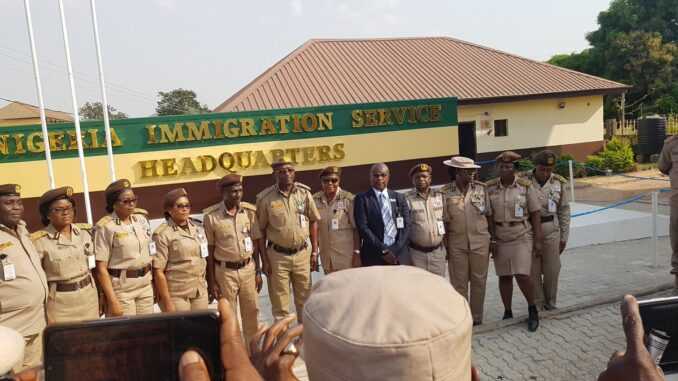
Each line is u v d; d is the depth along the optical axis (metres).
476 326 5.39
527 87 19.89
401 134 11.59
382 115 11.43
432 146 11.81
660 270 7.15
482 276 5.42
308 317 0.78
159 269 4.67
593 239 9.09
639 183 16.84
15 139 9.63
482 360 4.68
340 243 5.59
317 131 11.09
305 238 5.36
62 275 4.12
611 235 9.23
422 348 0.68
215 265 5.04
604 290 6.39
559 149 20.44
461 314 0.76
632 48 26.61
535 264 5.68
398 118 11.55
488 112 19.12
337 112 11.19
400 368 0.68
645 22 29.14
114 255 4.43
